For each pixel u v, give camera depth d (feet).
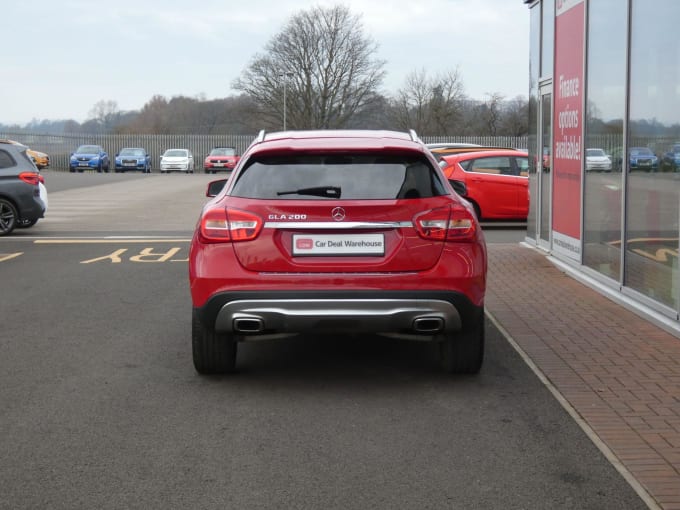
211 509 12.41
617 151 29.14
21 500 12.71
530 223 43.88
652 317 24.91
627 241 28.09
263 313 17.60
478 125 219.20
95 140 204.74
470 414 16.94
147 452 14.78
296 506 12.51
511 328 24.57
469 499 12.78
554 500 12.75
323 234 17.67
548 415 16.85
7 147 52.03
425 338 18.75
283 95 221.05
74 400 17.87
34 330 24.67
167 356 21.67
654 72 25.62
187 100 272.31
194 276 18.08
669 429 15.88
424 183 18.26
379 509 12.41
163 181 125.59
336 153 18.47
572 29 35.17
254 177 18.39
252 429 16.05
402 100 224.53
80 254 42.22
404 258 17.66
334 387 18.95
